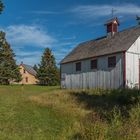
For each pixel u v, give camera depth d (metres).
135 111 13.84
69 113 17.44
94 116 15.33
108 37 37.97
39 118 15.98
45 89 45.75
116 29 37.84
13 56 75.69
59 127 14.41
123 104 20.73
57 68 79.19
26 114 16.67
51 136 12.86
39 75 77.69
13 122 14.79
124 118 13.59
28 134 12.88
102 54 33.72
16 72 76.62
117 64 31.67
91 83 35.69
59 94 27.64
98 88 33.28
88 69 36.41
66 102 21.95
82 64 37.78
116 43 34.19
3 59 73.94
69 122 15.30
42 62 78.31
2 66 73.62
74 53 42.38
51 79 76.88
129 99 20.88
